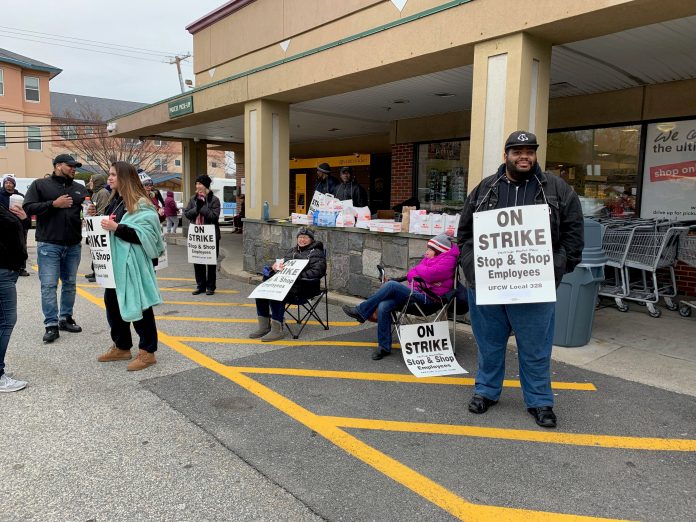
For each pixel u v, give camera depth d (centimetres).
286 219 877
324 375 450
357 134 1479
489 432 346
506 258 339
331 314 662
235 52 1092
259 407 385
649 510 262
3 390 409
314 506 267
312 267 557
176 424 357
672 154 733
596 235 500
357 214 712
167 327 610
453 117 1038
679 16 449
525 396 367
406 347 465
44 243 542
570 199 340
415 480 289
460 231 374
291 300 557
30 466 303
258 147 860
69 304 577
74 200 556
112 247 440
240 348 527
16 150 3369
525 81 500
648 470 300
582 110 820
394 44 609
